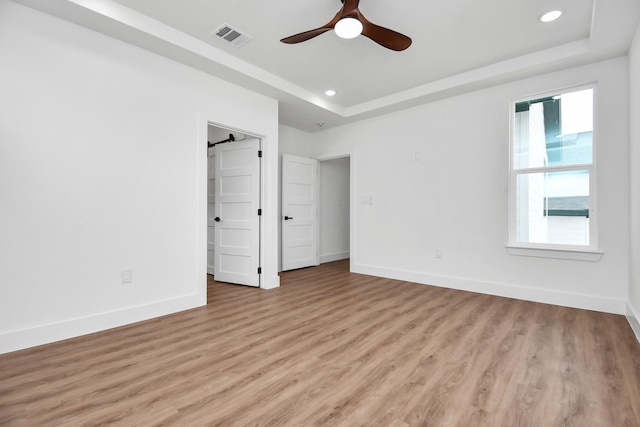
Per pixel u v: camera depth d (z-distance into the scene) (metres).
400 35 2.34
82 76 2.49
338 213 6.44
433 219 4.17
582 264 3.12
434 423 1.45
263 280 4.00
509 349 2.22
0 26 2.13
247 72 3.36
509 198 3.57
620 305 2.91
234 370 1.94
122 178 2.71
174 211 3.06
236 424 1.44
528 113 3.50
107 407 1.56
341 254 6.48
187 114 3.15
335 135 5.37
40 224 2.29
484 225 3.75
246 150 4.10
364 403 1.60
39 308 2.29
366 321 2.80
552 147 3.36
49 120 2.33
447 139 4.04
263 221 4.00
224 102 3.47
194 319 2.86
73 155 2.44
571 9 2.44
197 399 1.64
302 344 2.32
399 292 3.80
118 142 2.68
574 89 3.18
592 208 3.09
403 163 4.46
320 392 1.70
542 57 3.08
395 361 2.05
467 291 3.84
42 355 2.12
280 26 2.71
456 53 3.14
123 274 2.71
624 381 1.79
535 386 1.75
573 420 1.46
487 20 2.60
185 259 3.14
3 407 1.55
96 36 2.56
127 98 2.74
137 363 2.02
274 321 2.81
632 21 2.36
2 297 2.14
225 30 2.78
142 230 2.84
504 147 3.60
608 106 2.97
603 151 2.99
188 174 3.16
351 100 4.45
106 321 2.60
